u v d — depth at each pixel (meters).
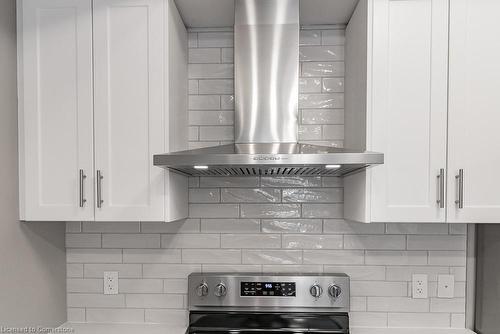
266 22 1.52
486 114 1.41
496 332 1.53
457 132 1.41
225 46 1.81
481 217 1.41
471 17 1.41
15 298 1.46
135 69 1.47
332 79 1.79
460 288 1.72
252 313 1.70
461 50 1.41
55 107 1.50
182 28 1.71
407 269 1.74
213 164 1.24
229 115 1.81
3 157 1.42
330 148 1.37
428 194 1.42
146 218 1.47
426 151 1.42
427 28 1.42
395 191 1.43
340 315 1.68
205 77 1.82
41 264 1.62
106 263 1.80
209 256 1.79
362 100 1.48
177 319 1.79
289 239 1.78
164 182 1.47
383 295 1.74
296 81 1.52
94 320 1.80
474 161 1.41
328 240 1.77
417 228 1.73
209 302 1.70
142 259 1.80
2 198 1.40
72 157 1.49
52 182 1.50
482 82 1.41
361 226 1.75
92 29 1.48
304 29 1.79
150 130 1.47
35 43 1.50
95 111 1.48
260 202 1.79
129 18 1.47
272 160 1.22
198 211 1.80
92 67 1.48
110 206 1.48
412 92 1.42
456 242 1.72
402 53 1.43
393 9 1.43
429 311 1.73
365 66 1.45
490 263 1.58
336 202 1.77
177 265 1.79
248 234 1.79
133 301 1.79
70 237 1.80
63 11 1.49
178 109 1.63
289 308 1.70
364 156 1.20
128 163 1.48
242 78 1.53
